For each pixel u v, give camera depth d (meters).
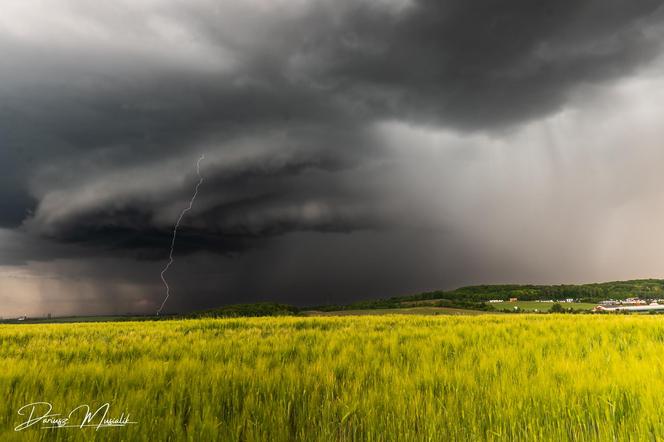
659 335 10.22
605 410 3.97
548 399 4.39
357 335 10.65
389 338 9.51
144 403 4.16
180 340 10.16
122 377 5.31
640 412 3.95
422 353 7.22
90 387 4.99
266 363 6.35
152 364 6.11
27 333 13.36
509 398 4.36
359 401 4.26
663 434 3.49
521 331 11.24
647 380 4.98
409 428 3.71
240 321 18.16
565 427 3.70
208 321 18.42
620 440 3.38
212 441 3.38
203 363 6.45
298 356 7.31
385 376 5.39
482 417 3.88
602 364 6.23
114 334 12.86
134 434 3.41
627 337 9.79
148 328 15.47
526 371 5.75
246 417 3.86
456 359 6.72
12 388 4.92
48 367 6.11
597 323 13.27
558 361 6.32
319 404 4.39
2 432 3.35
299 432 3.71
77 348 8.91
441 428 3.63
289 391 4.65
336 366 6.17
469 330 11.64
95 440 3.34
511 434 3.59
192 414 3.89
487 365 6.09
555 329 11.77
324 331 12.63
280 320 18.80
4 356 7.52
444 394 4.74
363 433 3.75
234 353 7.65
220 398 4.49
